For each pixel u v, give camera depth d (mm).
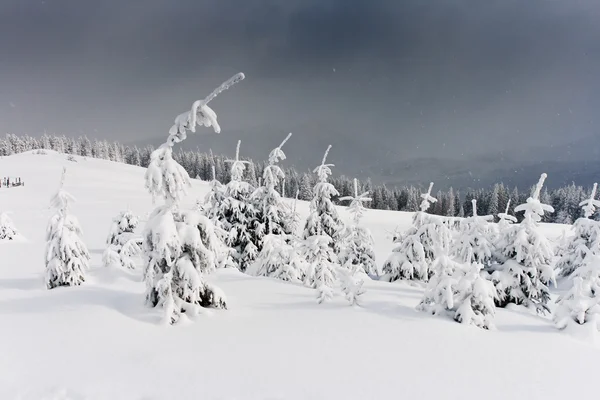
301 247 11195
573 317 7871
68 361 5164
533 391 4988
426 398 4629
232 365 5188
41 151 91500
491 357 5977
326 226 14039
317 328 6781
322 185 13969
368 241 14984
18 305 7297
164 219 6895
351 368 5277
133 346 5723
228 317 7188
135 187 60375
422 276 12094
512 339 6949
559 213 84188
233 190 14281
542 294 10109
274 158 14758
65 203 9344
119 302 7539
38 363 5066
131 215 16141
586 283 8547
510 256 10711
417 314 7871
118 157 144125
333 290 9578
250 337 6223
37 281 9336
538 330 7723
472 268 7945
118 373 4883
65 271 8766
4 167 66750
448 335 6754
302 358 5508
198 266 7336
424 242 12562
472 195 101625
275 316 7398
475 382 5113
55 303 7352
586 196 84562
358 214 15047
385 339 6395
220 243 8281
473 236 11234
